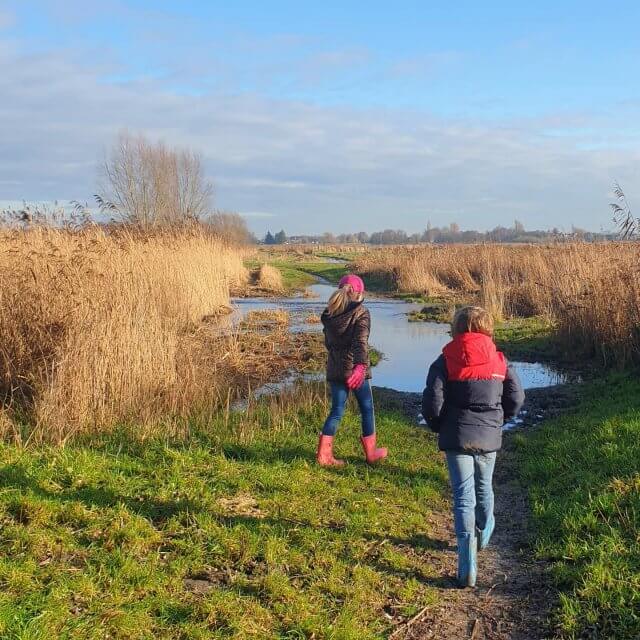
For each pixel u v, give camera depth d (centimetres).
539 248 2505
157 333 911
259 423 812
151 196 4091
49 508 495
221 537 489
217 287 2025
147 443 691
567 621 407
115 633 366
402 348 1548
